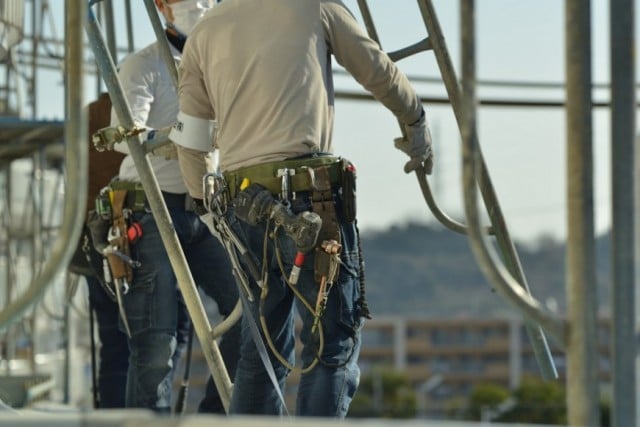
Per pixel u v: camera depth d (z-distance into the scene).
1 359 21.31
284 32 9.30
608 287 6.23
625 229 6.15
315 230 8.80
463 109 6.16
